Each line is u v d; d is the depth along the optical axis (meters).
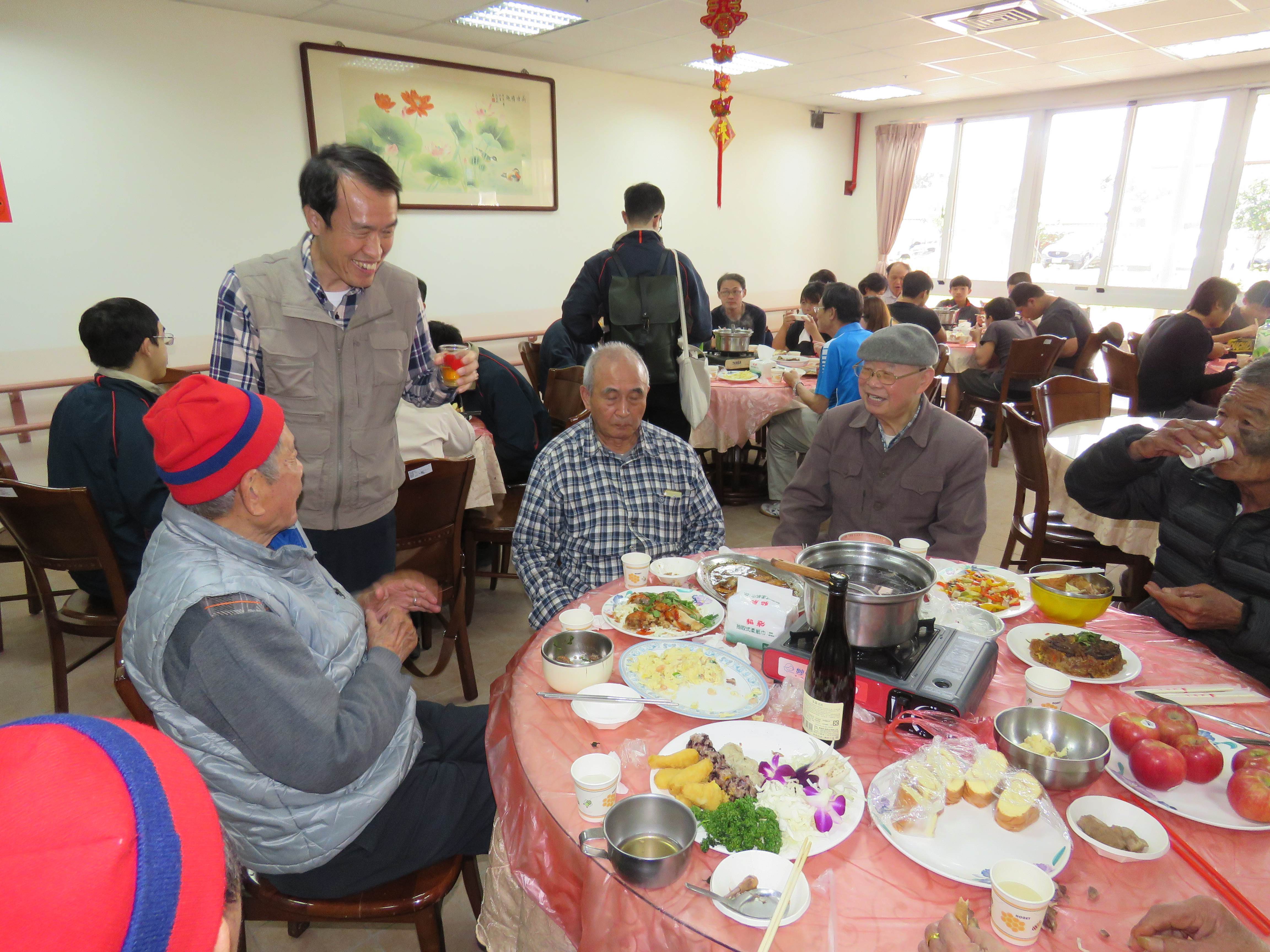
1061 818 0.84
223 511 1.02
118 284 4.25
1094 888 0.75
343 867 1.15
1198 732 0.93
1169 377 4.02
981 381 5.38
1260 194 6.55
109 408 2.14
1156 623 1.36
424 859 1.19
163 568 0.99
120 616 2.12
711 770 0.89
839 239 9.16
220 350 1.60
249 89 4.52
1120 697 1.10
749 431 4.00
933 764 0.88
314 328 1.62
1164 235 7.12
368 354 1.69
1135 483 1.67
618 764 0.91
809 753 0.94
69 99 3.93
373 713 1.05
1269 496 1.39
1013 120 7.84
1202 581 1.49
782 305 8.63
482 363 3.15
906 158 8.48
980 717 1.03
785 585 1.32
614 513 1.78
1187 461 1.37
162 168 4.29
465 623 2.37
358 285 1.55
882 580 1.16
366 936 1.61
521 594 3.24
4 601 2.68
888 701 0.99
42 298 4.02
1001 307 5.54
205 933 0.36
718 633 1.30
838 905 0.73
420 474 2.04
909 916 0.72
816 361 4.78
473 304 5.91
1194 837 0.83
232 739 0.95
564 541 1.80
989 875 0.75
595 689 1.07
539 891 0.86
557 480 1.77
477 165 5.63
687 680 1.11
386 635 1.20
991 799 0.85
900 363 1.71
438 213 5.55
